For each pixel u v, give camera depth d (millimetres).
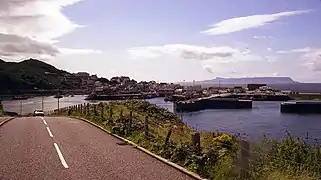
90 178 9750
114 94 186250
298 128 43688
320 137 30031
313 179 8078
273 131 39375
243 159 8867
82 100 165125
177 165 11164
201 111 94062
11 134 19891
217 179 9102
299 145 9883
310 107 89438
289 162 9023
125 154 13617
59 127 24609
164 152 12930
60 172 10445
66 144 16125
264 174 8625
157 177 9852
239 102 109312
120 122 22422
